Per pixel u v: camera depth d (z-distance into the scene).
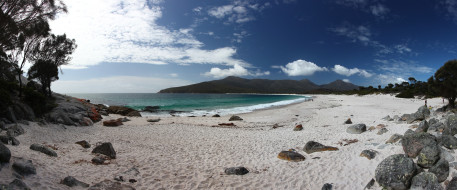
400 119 16.34
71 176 6.25
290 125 20.84
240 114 32.91
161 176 7.71
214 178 7.81
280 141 13.52
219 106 50.69
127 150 11.05
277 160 9.75
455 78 20.33
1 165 5.70
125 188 6.27
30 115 14.96
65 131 15.13
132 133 16.67
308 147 10.67
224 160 9.94
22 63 17.23
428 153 6.66
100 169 7.75
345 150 10.02
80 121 18.09
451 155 6.70
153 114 34.12
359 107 34.75
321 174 7.85
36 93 17.02
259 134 16.31
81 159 8.56
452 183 5.45
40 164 6.91
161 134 16.39
